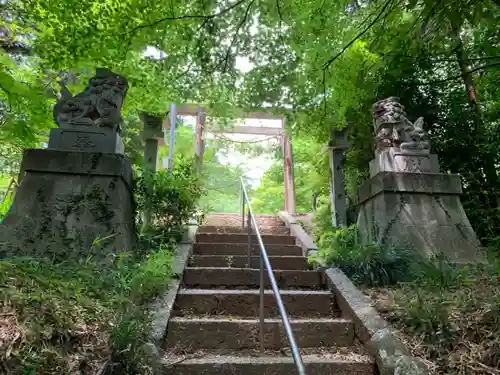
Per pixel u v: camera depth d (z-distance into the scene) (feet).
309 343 10.30
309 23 13.93
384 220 14.78
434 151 19.83
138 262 12.88
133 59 15.88
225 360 8.92
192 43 13.66
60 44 13.30
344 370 8.89
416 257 13.51
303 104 15.98
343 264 13.91
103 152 14.02
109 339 7.56
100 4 13.08
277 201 41.11
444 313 8.98
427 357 8.52
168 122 28.71
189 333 9.98
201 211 19.35
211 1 12.23
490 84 18.99
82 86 17.89
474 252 14.51
